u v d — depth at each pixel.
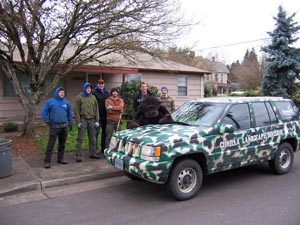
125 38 9.59
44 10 8.06
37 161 7.21
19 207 4.78
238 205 4.79
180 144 4.89
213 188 5.66
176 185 4.92
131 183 6.00
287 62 18.61
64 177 5.97
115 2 8.51
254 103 6.20
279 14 19.25
